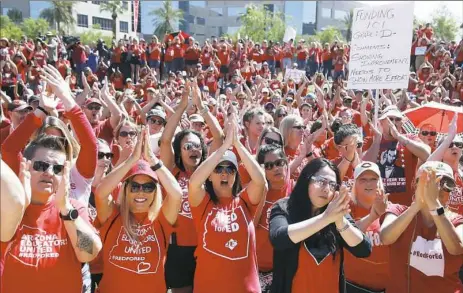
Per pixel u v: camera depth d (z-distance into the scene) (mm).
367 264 3934
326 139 7094
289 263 3404
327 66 25453
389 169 5926
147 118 6797
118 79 21250
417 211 3484
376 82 7383
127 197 3578
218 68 24203
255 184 3799
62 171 3102
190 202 3822
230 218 3754
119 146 5727
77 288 3164
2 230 2688
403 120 6348
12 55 19484
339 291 3457
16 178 2654
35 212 3062
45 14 67250
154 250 3570
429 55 23172
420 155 5512
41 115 3676
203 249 3732
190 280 4695
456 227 3561
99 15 78500
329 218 3158
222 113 9734
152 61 23719
